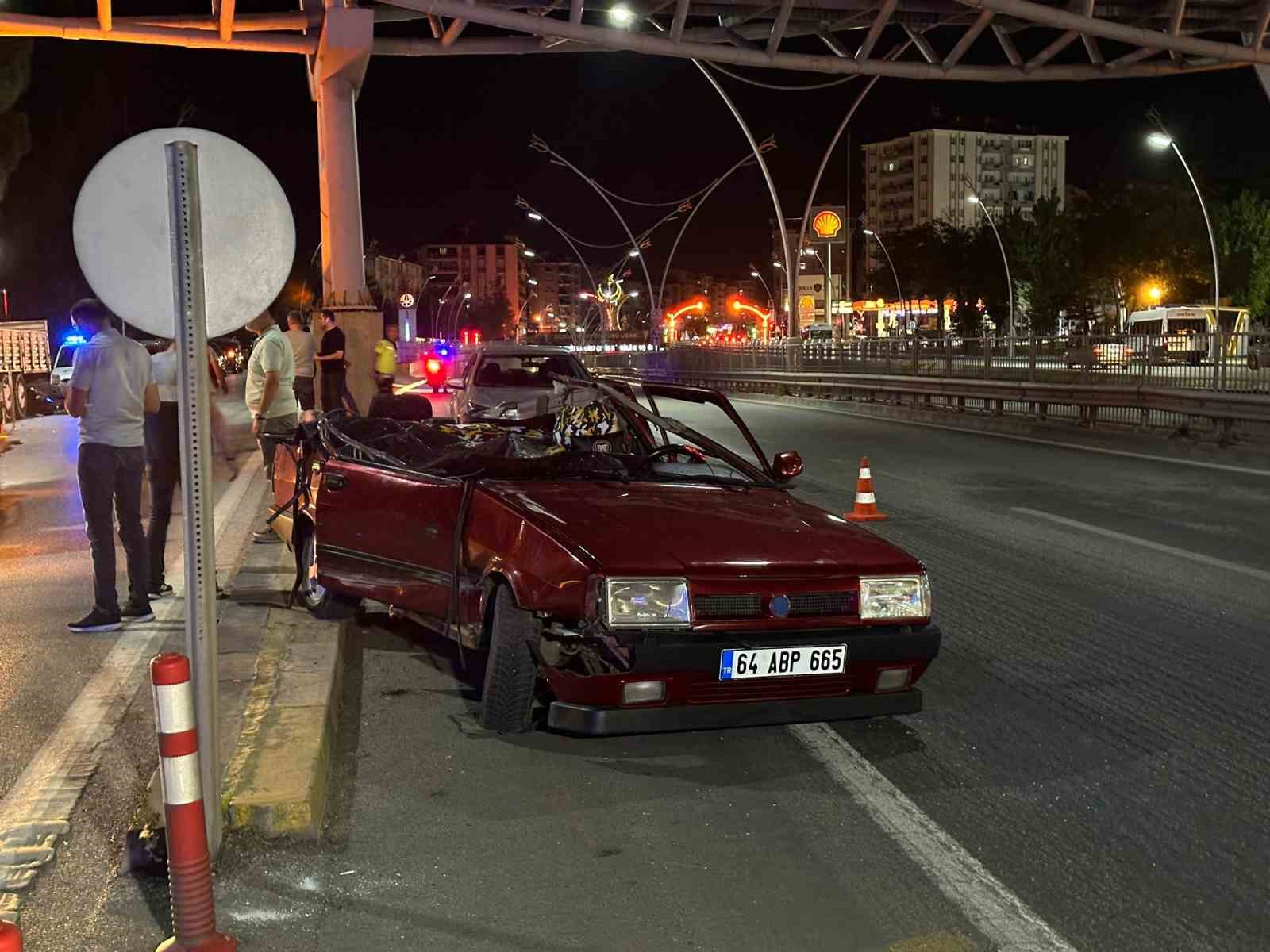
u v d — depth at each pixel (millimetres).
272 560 8367
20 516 11281
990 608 7645
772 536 5129
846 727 5348
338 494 6395
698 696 4668
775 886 3771
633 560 4676
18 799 4426
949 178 184250
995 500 12430
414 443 6621
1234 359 16703
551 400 8797
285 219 4039
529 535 4961
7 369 24297
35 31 17453
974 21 20969
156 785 4148
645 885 3764
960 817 4340
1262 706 5648
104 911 3570
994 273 84188
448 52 19578
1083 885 3807
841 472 15016
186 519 3758
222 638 6309
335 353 16422
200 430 3695
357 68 17359
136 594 7016
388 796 4477
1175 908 3652
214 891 3670
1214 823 4305
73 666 6098
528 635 4879
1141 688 5938
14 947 2545
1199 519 11117
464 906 3605
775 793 4562
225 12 17219
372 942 3381
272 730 4699
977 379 25484
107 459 6715
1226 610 7570
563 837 4121
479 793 4520
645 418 6570
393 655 6422
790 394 35625
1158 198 76312
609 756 4934
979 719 5465
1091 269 78375
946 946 3404
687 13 19531
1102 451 17578
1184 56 21422
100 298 3916
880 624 4922
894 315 113688
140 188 3945
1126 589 8164
